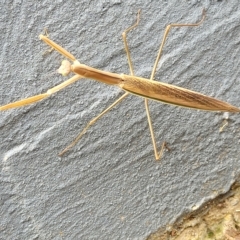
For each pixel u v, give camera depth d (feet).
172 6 0.86
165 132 0.87
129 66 0.85
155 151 0.82
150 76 0.86
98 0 0.85
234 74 0.87
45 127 0.86
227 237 0.85
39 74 0.85
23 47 0.85
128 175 0.87
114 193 0.87
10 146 0.85
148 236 0.87
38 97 0.75
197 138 0.87
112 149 0.86
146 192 0.87
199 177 0.87
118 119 0.86
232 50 0.87
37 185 0.86
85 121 0.86
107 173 0.87
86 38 0.86
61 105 0.86
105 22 0.86
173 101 0.77
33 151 0.86
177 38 0.86
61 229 0.86
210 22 0.86
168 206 0.87
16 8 0.84
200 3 0.86
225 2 0.86
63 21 0.85
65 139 0.86
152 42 0.86
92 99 0.86
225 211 0.86
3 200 0.86
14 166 0.86
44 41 0.79
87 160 0.86
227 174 0.87
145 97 0.77
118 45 0.86
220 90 0.87
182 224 0.86
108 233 0.87
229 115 0.87
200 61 0.87
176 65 0.86
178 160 0.87
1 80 0.85
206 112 0.87
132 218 0.87
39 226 0.86
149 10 0.86
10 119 0.85
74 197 0.86
